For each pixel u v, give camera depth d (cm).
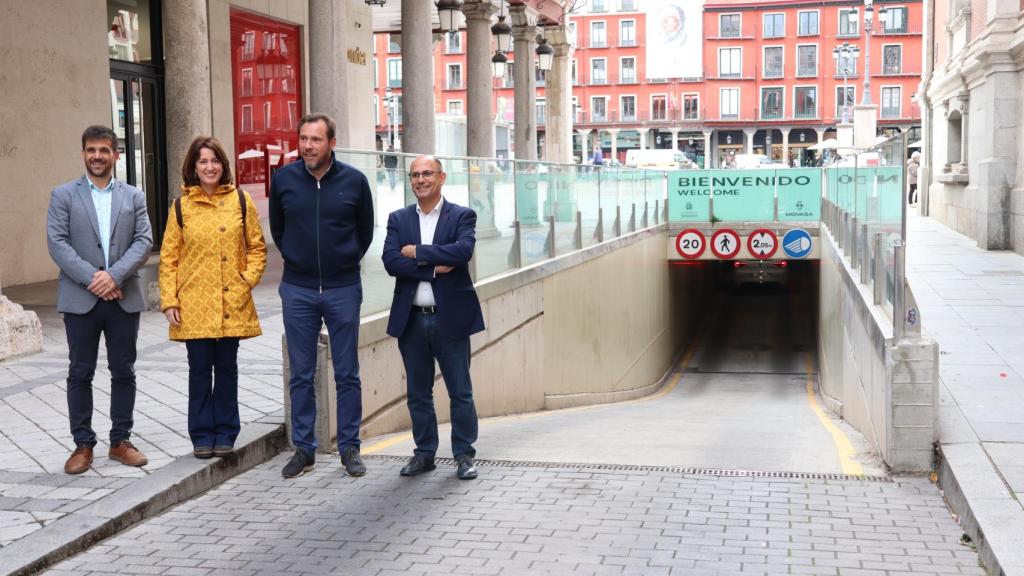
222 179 596
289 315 602
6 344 900
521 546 488
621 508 550
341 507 553
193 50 1202
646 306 2220
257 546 489
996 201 1967
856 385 1022
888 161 802
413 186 596
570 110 2933
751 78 8438
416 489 589
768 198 2527
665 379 2564
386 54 8281
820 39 8338
